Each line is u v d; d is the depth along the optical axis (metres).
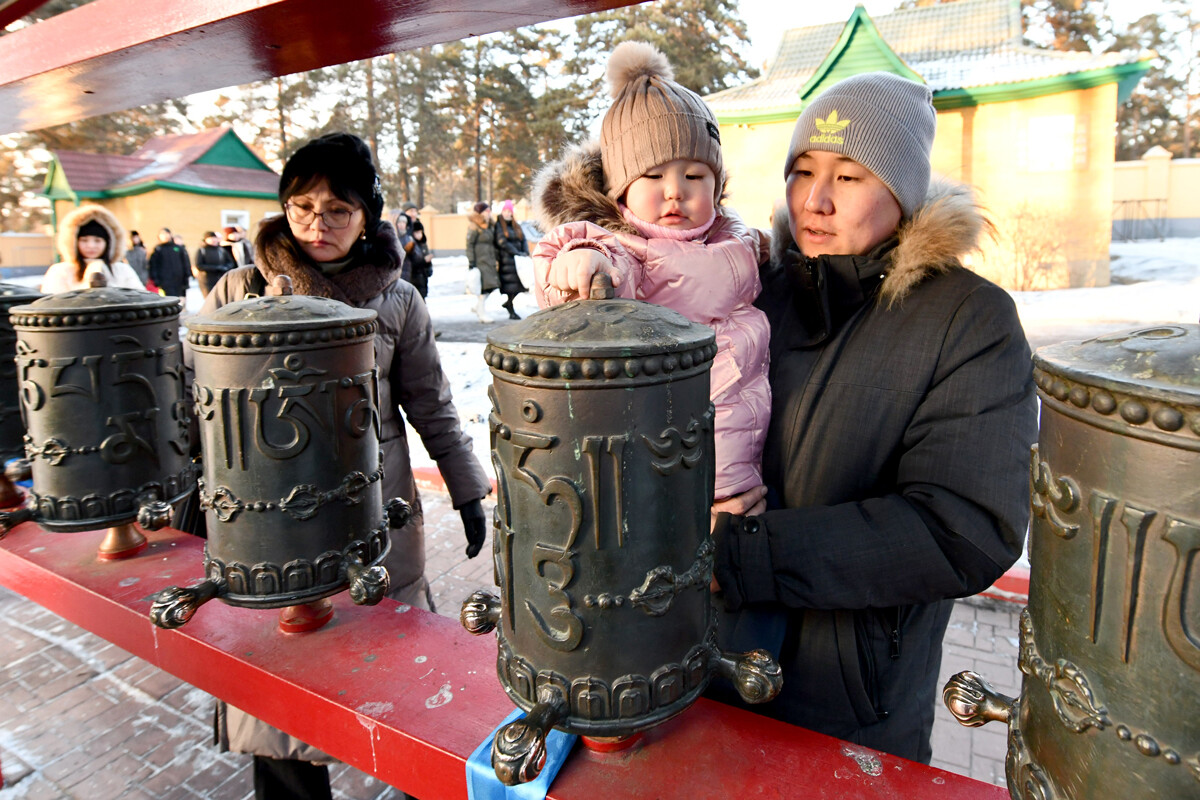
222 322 1.01
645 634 0.77
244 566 1.06
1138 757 0.54
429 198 37.53
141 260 13.31
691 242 1.19
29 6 1.35
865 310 1.23
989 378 1.09
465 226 27.59
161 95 1.33
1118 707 0.55
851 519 1.09
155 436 1.41
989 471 1.05
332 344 1.05
